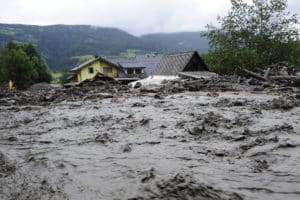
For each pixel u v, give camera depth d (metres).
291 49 31.31
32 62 60.78
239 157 4.57
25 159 4.81
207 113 8.17
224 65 30.91
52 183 3.78
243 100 11.09
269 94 13.29
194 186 3.35
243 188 3.50
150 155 4.77
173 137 5.86
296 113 8.03
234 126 6.62
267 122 6.89
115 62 63.34
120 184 3.66
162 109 9.57
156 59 62.94
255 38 31.14
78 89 19.81
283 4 30.95
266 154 4.59
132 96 14.62
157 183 3.48
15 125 7.93
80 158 4.74
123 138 5.95
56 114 9.58
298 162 4.25
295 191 3.43
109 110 9.84
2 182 3.85
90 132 6.61
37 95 17.31
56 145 5.65
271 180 3.70
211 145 5.24
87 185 3.69
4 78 55.00
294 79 17.45
